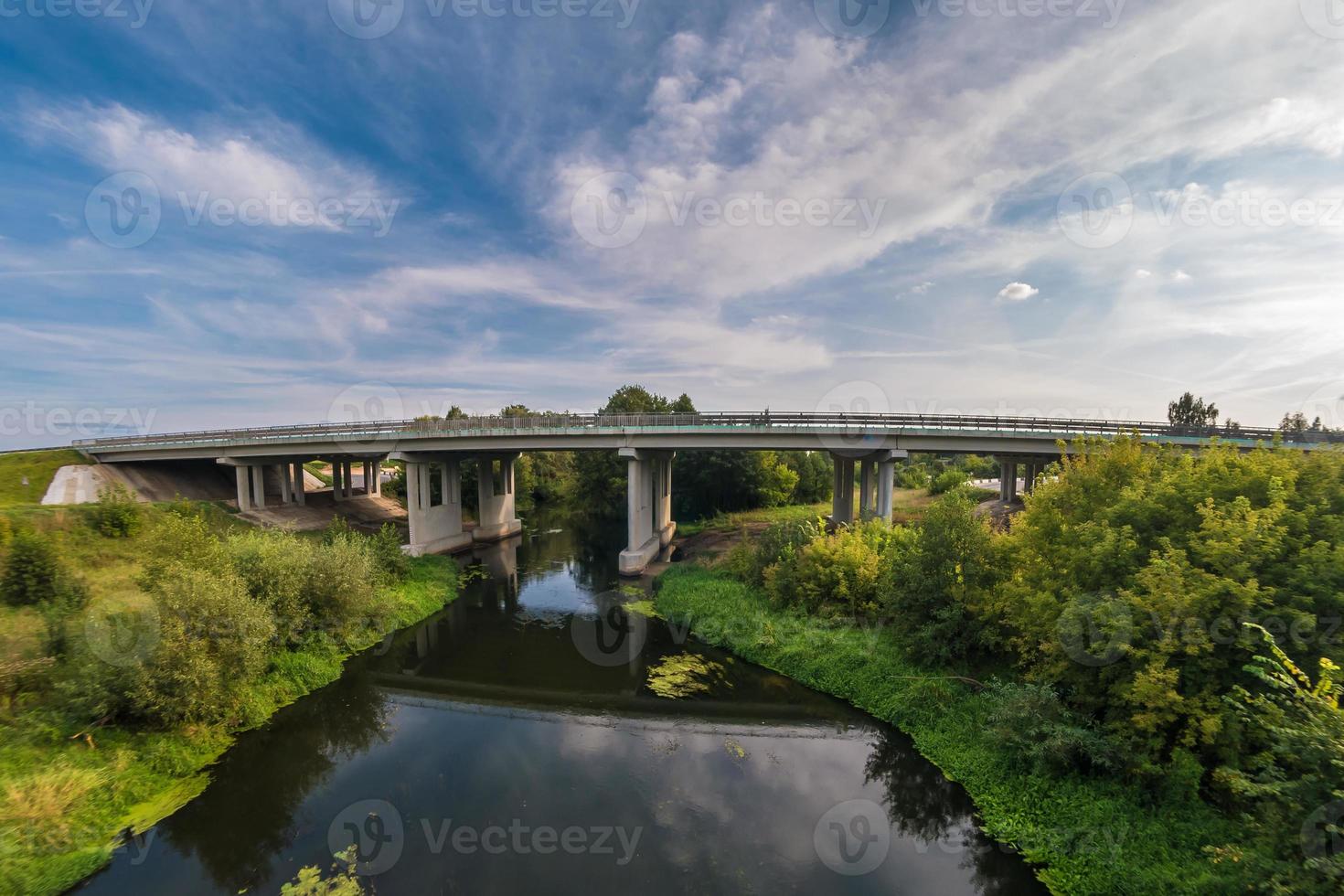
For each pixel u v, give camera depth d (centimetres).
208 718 1591
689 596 2866
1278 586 987
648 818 1281
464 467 5884
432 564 3741
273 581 2114
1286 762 871
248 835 1226
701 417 3822
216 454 4597
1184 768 1011
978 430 3291
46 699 1384
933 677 1689
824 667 1988
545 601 3234
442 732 1705
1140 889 914
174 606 1552
